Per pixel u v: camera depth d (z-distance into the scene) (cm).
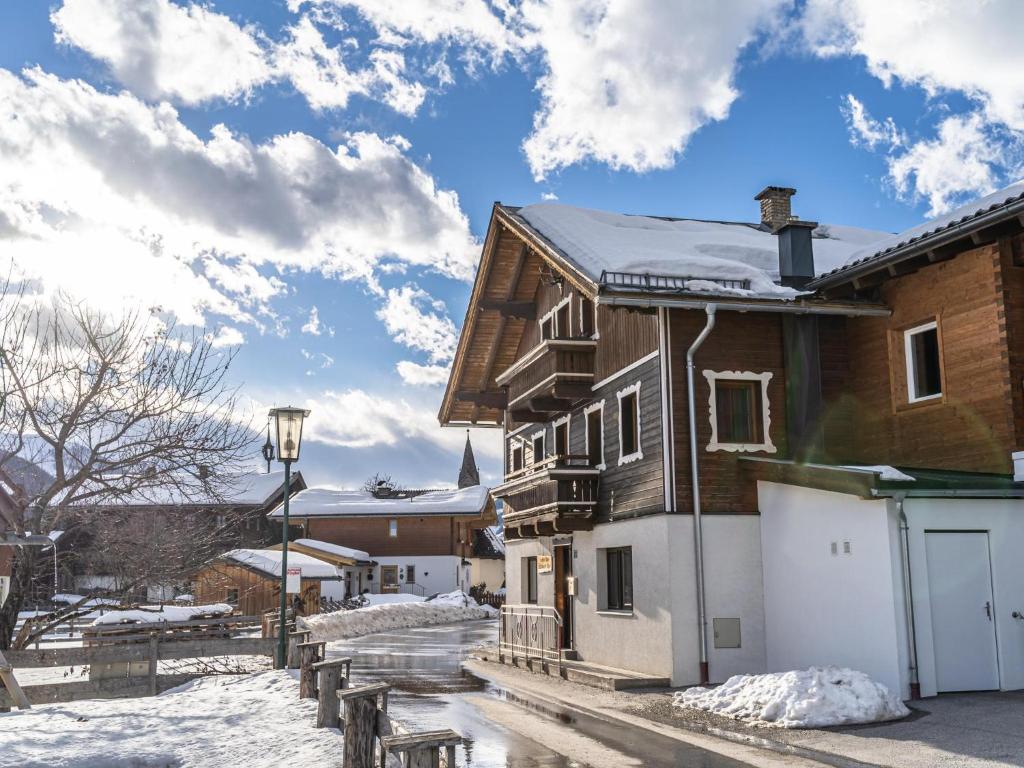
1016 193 1365
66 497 1359
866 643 1303
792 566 1493
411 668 2045
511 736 1105
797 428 1642
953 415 1464
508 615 2322
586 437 2002
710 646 1551
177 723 1099
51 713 1188
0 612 1428
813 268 1800
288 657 1717
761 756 972
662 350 1625
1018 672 1287
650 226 2220
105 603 1498
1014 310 1379
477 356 2633
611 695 1474
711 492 1595
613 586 1862
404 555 5781
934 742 968
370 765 766
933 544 1292
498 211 2216
